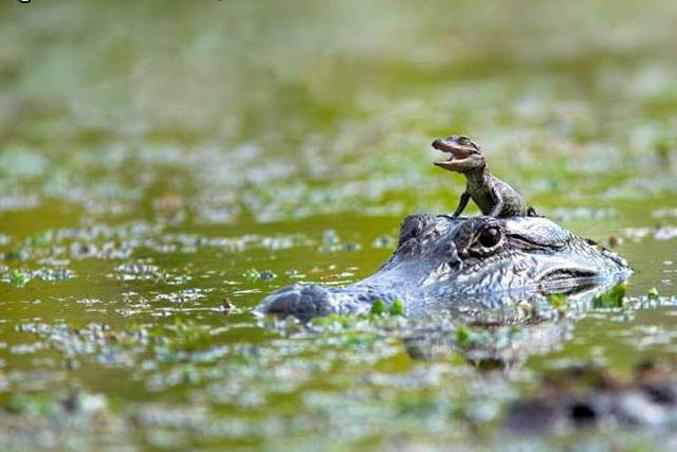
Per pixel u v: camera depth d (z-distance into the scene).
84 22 51.78
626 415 10.84
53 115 41.06
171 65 47.44
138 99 43.19
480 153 16.50
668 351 12.92
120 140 36.56
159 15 53.72
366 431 10.88
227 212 25.75
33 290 17.73
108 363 13.27
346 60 48.72
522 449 10.30
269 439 10.77
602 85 41.88
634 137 33.19
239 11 55.09
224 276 18.42
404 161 31.44
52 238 23.28
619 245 19.73
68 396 12.04
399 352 13.27
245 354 13.37
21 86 44.78
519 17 56.94
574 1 60.19
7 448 10.74
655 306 15.16
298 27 54.03
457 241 15.93
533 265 16.17
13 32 50.69
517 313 14.82
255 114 40.06
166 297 16.78
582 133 34.16
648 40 50.16
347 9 57.66
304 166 31.52
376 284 15.53
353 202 26.38
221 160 32.97
